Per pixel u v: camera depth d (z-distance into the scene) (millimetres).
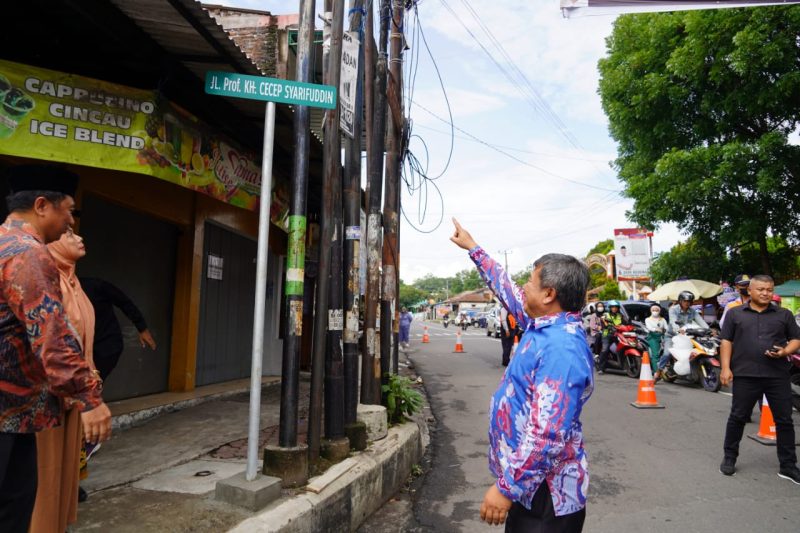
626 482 5168
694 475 5348
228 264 8633
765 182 11664
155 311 6852
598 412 8234
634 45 14695
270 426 5766
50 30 4383
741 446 6316
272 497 3480
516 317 2789
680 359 10297
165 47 4711
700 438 6723
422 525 4227
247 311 9352
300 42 4121
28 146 4172
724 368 5406
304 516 3408
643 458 5918
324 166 4578
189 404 6656
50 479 2336
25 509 2135
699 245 14797
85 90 4434
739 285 8156
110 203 5977
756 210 12922
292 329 3930
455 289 127000
